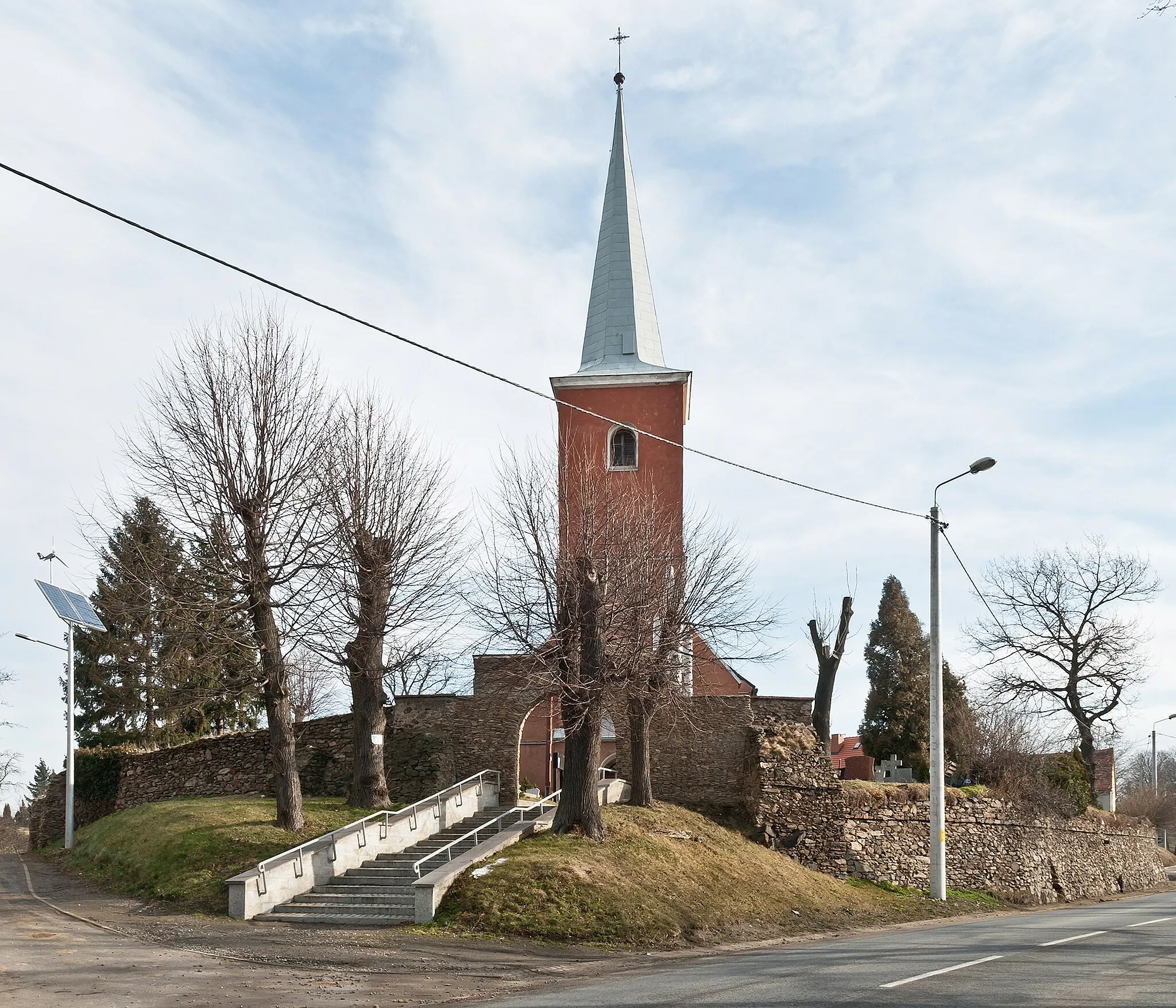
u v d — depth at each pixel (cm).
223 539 2292
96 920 1820
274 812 2470
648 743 2762
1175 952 1422
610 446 3741
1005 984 1138
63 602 3209
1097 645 4569
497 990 1310
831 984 1158
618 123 4188
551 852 2056
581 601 2328
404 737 2939
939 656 2550
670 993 1137
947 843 3072
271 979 1325
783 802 2850
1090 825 3816
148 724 4188
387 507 2531
